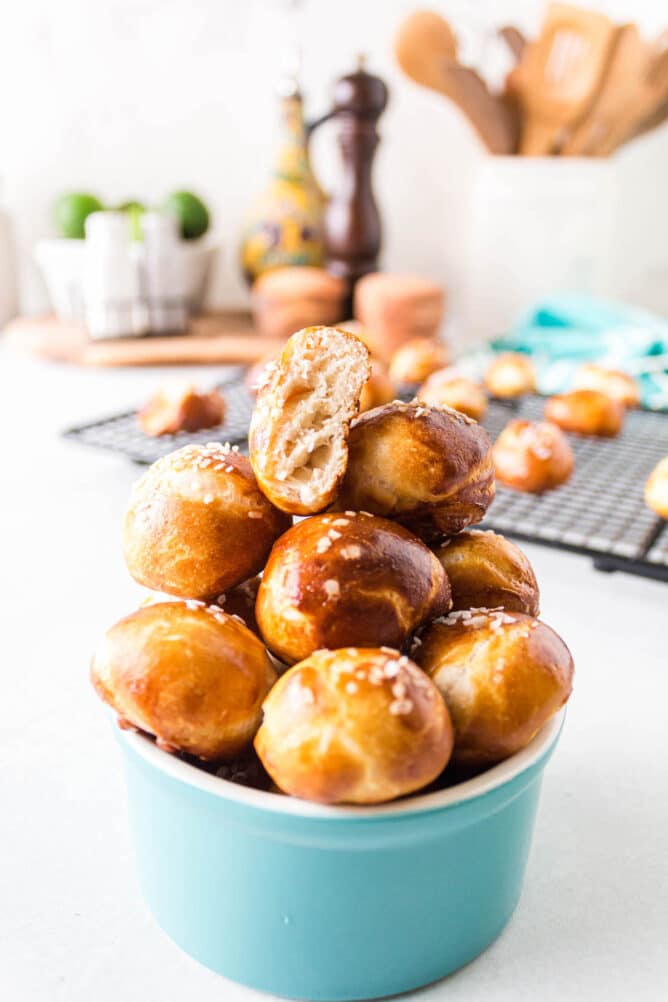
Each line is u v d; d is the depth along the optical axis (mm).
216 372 868
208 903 278
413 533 329
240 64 1022
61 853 332
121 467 655
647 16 975
